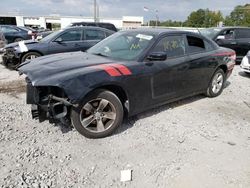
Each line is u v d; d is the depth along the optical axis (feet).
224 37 34.17
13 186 8.72
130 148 11.43
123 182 9.24
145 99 13.58
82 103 11.38
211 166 10.36
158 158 10.75
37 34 41.70
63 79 10.59
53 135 12.19
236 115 15.89
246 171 10.14
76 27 27.68
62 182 9.08
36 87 11.40
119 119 12.46
